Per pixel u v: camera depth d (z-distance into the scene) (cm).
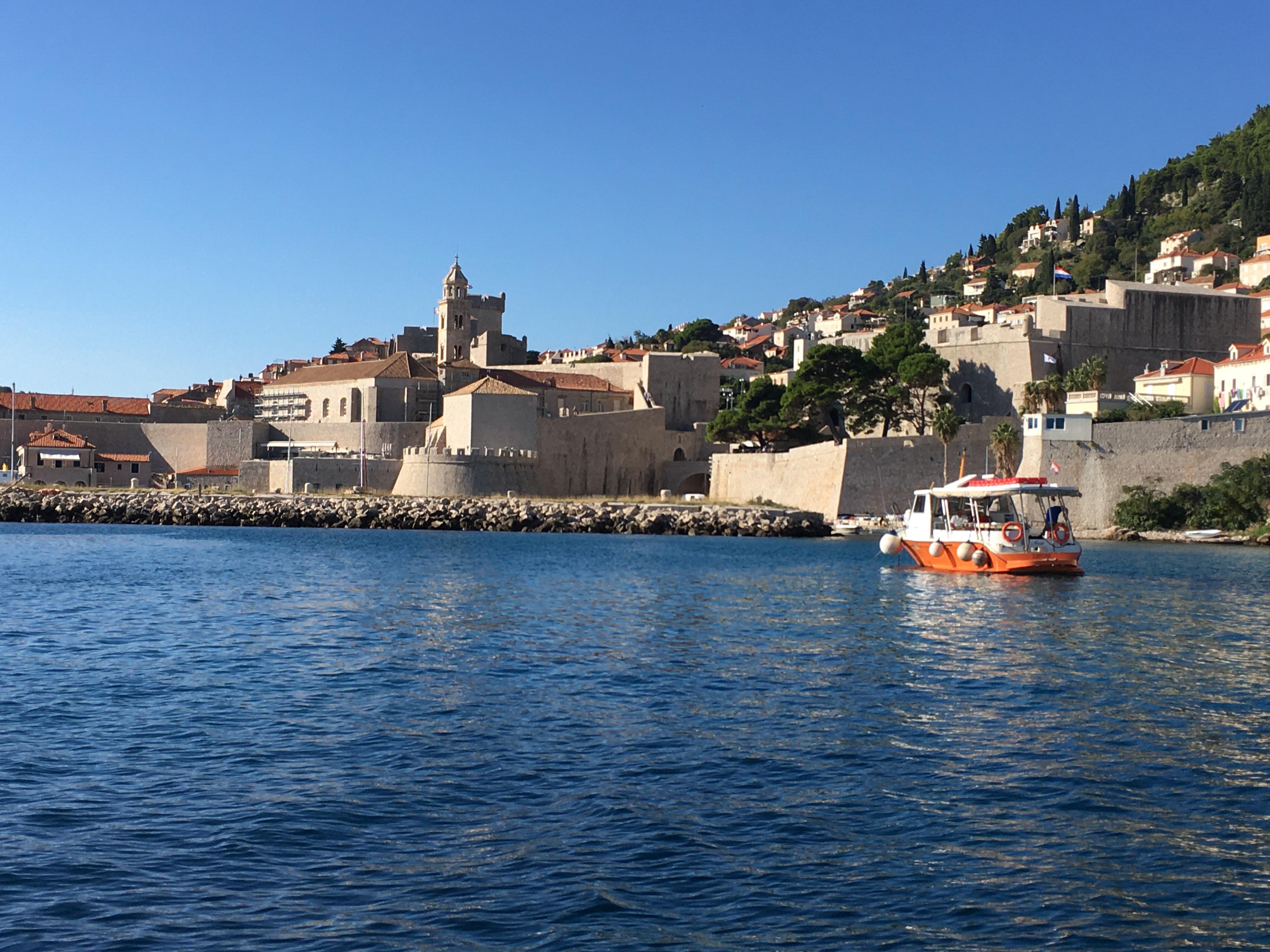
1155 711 2933
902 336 13475
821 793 2198
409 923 1600
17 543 8900
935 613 4969
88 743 2528
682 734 2652
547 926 1592
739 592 5794
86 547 8606
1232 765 2416
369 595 5434
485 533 11219
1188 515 9875
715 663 3641
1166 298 13725
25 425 15038
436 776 2286
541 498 12975
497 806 2100
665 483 14425
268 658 3638
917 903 1686
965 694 3147
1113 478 10219
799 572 7006
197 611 4784
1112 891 1738
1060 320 13375
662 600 5391
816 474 11756
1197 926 1620
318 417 15412
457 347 17150
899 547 7406
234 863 1811
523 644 3984
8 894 1680
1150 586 6169
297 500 12038
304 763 2375
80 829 1956
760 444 14150
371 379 14625
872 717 2847
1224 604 5309
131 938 1548
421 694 3084
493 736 2622
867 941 1562
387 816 2039
